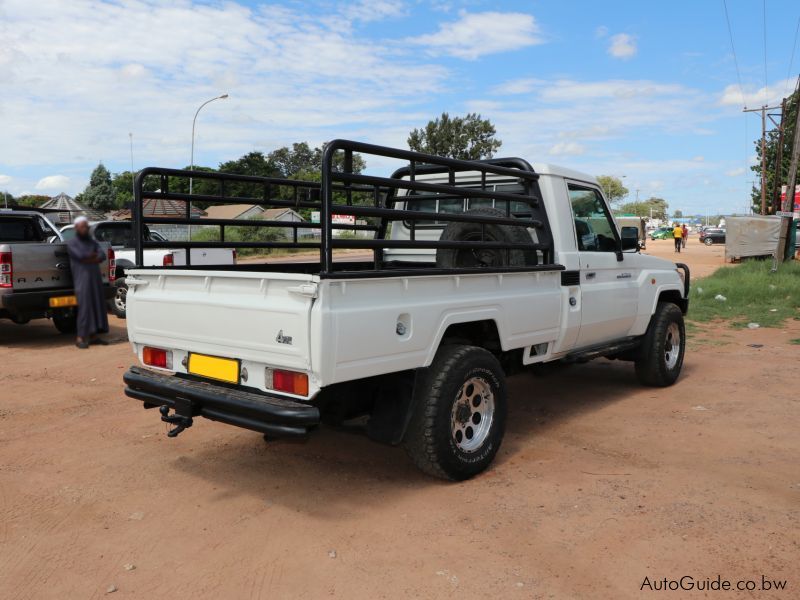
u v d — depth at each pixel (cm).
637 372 676
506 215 489
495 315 447
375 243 374
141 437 525
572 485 421
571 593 298
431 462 410
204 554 338
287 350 357
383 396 408
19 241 1050
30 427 550
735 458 468
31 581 314
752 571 316
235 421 373
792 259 2088
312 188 558
